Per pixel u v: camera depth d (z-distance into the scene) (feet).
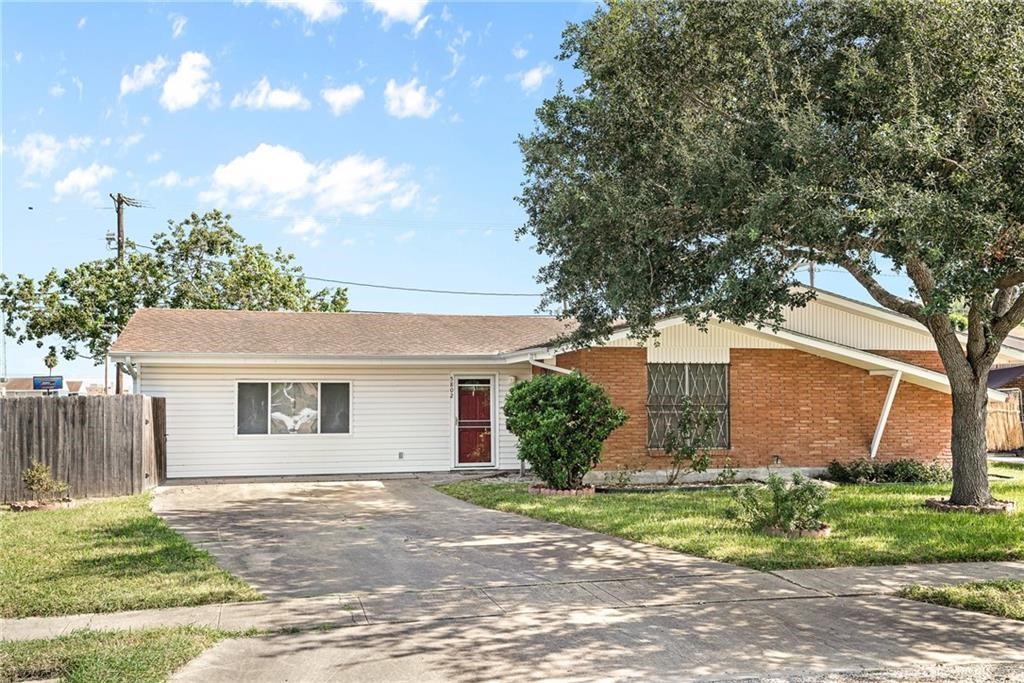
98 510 42.91
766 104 33.63
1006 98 30.94
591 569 29.53
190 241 109.91
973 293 30.73
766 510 36.37
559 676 18.74
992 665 19.49
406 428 65.92
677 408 57.11
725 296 33.71
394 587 27.02
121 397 50.42
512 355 61.67
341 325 71.87
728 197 33.35
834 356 58.08
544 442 48.91
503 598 25.63
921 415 61.41
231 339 65.05
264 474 62.90
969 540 33.58
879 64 35.09
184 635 21.36
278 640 21.40
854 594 26.12
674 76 39.63
